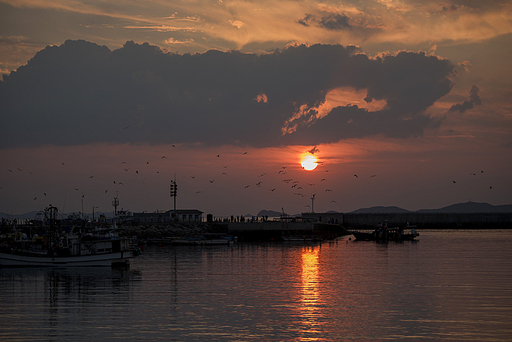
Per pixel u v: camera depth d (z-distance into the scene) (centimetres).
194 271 7806
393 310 4847
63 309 4959
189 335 4044
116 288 6141
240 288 6109
